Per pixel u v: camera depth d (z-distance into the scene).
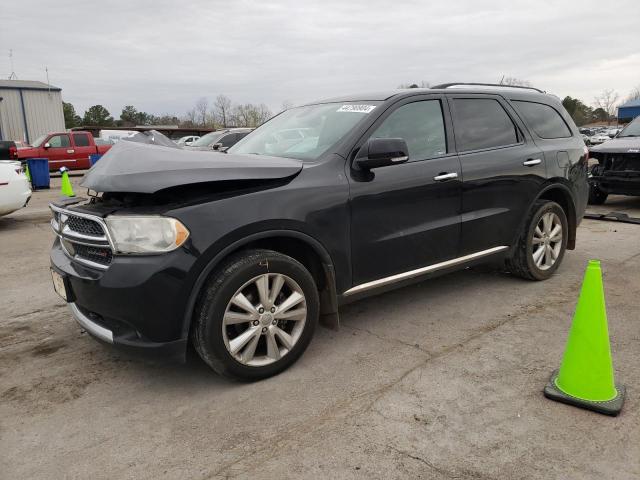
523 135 4.65
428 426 2.63
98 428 2.73
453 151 4.07
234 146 4.43
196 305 2.90
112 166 2.99
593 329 2.73
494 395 2.91
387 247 3.61
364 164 3.34
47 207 11.44
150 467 2.40
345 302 3.53
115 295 2.76
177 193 2.90
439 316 4.12
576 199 5.11
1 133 35.00
